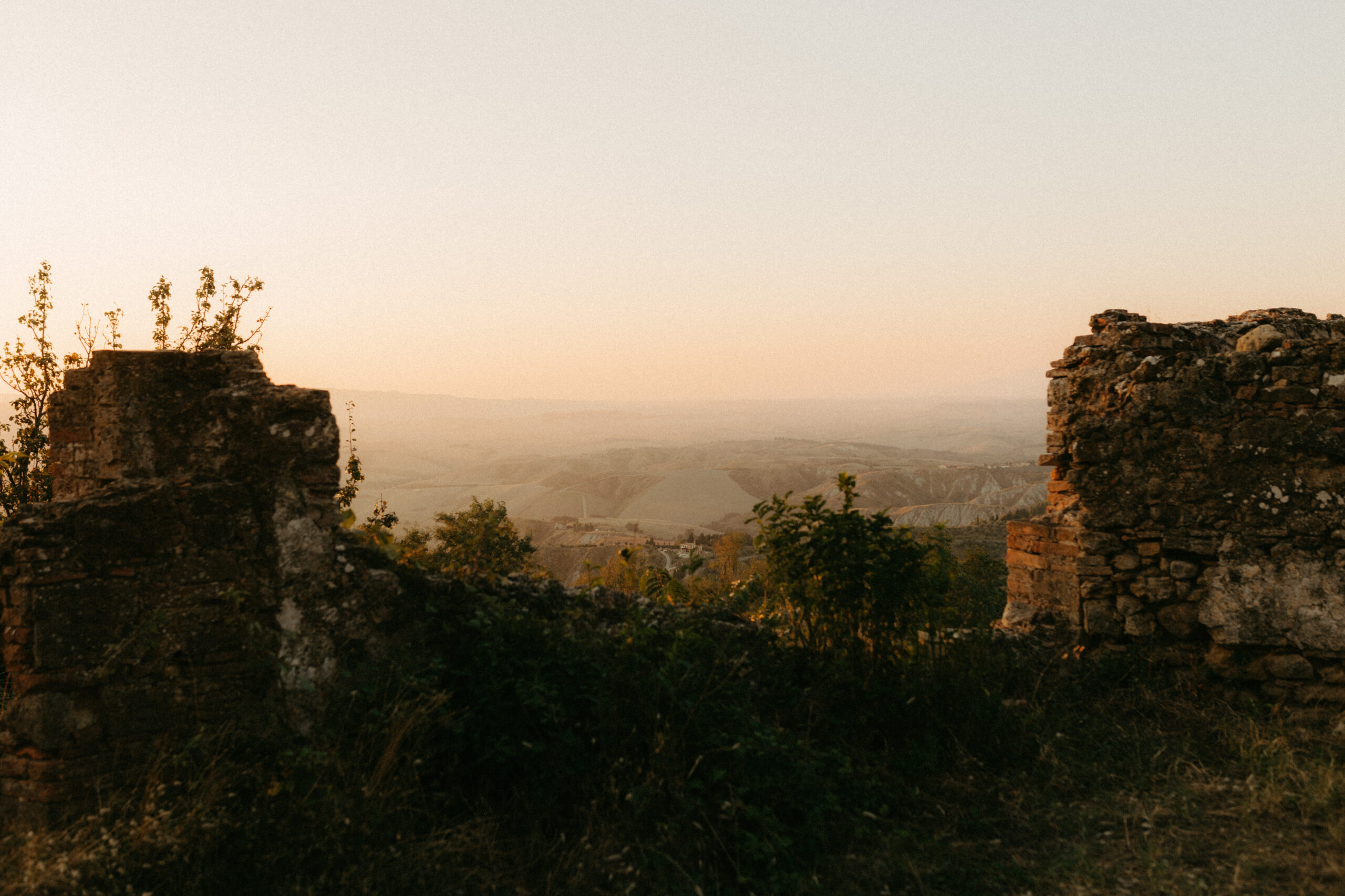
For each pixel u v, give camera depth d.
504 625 4.86
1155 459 6.59
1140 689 6.36
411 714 4.24
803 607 5.91
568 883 3.68
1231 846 4.09
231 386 4.82
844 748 5.14
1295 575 6.14
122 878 3.33
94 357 4.77
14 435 11.55
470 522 29.98
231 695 4.29
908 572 5.63
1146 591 6.58
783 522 5.98
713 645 5.15
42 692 3.91
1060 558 7.14
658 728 4.41
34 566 3.88
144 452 4.61
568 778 4.30
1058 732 5.55
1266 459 6.30
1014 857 4.14
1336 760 5.03
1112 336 6.93
